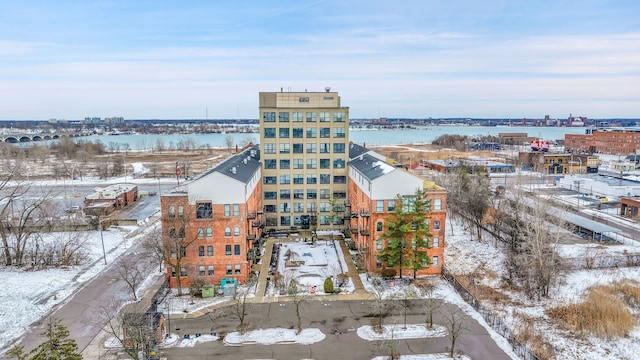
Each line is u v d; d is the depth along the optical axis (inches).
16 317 1994.3
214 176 2353.6
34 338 1808.6
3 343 1763.0
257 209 3129.9
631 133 7800.2
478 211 3287.4
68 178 6235.2
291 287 2231.8
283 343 1801.2
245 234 2426.2
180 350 1742.1
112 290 2320.4
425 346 1766.7
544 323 2005.4
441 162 6358.3
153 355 1633.9
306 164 3476.9
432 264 2586.1
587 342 1831.9
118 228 3597.4
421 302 2197.3
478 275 2605.8
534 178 5679.1
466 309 2113.7
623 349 1763.0
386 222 2549.2
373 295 2283.5
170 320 2006.6
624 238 2947.8
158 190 5388.8
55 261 2783.0
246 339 1824.6
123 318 1706.4
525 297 2283.5
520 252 2588.6
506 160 7081.7
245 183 2400.3
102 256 2910.9
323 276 2568.9
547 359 1691.7
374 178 2536.9
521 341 1828.2
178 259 2268.7
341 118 3435.0
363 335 1861.5
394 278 2513.5
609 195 4350.4
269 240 3287.4
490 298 2276.1
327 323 1975.9
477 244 3142.2
